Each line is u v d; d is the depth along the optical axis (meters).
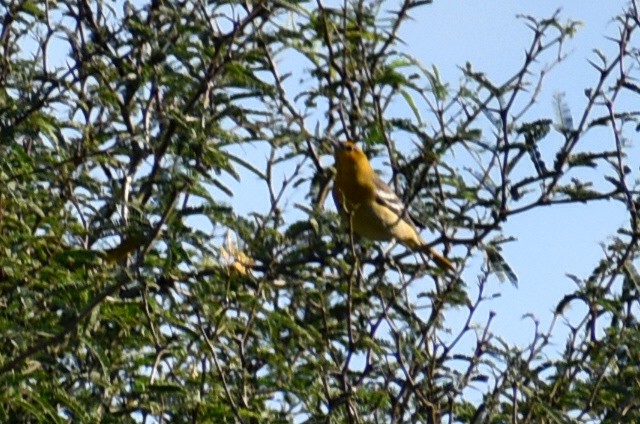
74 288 12.06
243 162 12.98
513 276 13.37
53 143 13.27
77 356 12.77
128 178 13.32
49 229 13.30
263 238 12.79
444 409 13.52
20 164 12.73
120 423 11.99
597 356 13.58
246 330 12.34
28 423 12.26
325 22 13.88
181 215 12.36
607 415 13.57
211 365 13.28
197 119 12.54
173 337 12.55
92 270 12.59
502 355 13.13
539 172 13.20
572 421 12.66
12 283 12.26
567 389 13.45
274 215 13.27
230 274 12.59
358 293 13.38
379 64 14.05
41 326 11.87
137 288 12.46
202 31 13.37
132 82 13.62
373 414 13.16
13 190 12.50
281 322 12.73
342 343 13.43
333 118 14.98
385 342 13.20
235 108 12.97
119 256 12.97
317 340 13.07
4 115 12.93
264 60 13.78
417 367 13.33
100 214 13.20
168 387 12.12
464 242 13.59
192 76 13.23
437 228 13.72
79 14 14.55
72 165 13.14
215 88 13.41
